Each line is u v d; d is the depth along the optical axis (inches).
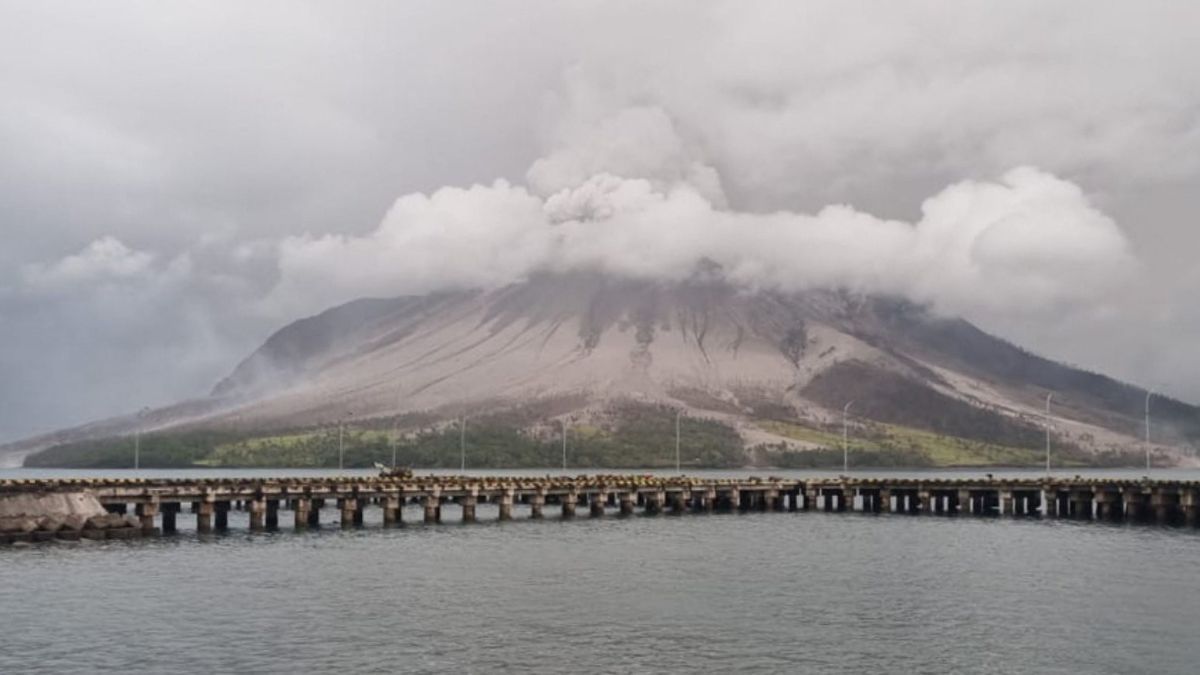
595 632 2415.1
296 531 4478.3
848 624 2516.0
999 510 6063.0
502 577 3189.0
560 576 3223.4
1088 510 5551.2
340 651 2222.0
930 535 4527.6
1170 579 3184.1
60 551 3627.0
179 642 2289.6
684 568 3425.2
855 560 3651.6
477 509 6333.7
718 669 2102.6
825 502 6304.1
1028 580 3179.1
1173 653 2233.0
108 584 2967.5
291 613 2598.4
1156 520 5093.5
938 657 2197.3
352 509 4734.3
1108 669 2108.8
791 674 2069.4
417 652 2218.3
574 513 5703.7
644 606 2728.8
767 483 6181.1
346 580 3100.4
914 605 2755.9
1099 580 3169.3
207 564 3376.0
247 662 2129.7
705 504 6023.6
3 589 2874.0
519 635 2379.4
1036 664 2148.1
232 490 4372.5
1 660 2137.1
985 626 2493.8
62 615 2544.3
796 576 3260.3
